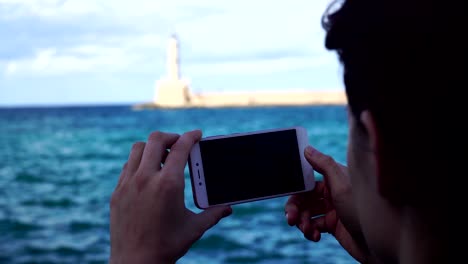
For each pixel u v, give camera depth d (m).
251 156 1.51
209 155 1.51
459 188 0.67
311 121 49.12
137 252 0.98
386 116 0.67
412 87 0.66
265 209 11.33
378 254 0.79
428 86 0.65
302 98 122.00
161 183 1.01
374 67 0.68
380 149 0.69
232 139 1.53
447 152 0.66
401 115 0.67
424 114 0.66
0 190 16.02
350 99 0.75
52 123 57.03
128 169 1.09
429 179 0.67
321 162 1.22
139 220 1.00
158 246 0.99
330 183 1.20
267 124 47.66
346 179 1.19
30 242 9.41
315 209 1.39
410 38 0.65
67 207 12.92
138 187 1.03
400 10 0.67
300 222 1.36
